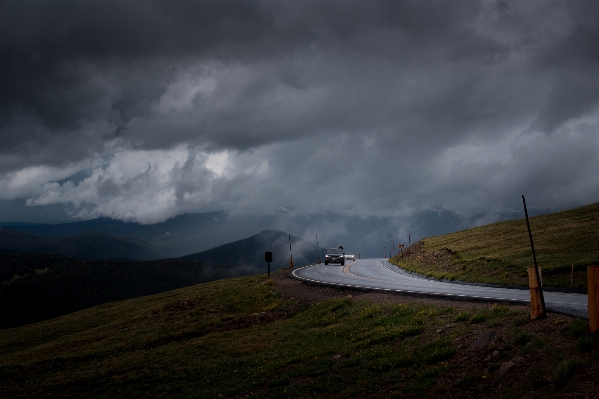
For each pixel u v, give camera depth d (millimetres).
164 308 44125
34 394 22516
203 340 28531
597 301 11945
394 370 15344
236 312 37219
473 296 23984
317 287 39281
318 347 21484
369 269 60906
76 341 36531
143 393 20719
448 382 12930
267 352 23156
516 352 12930
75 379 23656
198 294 51688
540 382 10805
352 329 22906
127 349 30078
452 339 16109
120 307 57906
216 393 18266
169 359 25109
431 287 33062
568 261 33219
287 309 34281
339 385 15586
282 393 16109
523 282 31281
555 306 16922
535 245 45781
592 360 10641
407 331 18891
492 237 62406
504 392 11039
